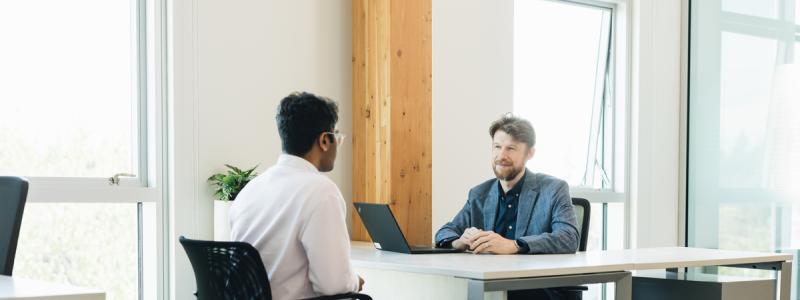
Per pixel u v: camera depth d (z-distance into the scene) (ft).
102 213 12.69
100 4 12.82
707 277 11.52
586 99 19.26
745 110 18.65
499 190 12.10
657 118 19.39
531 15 18.31
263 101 13.92
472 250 11.03
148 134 13.07
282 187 8.20
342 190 14.83
